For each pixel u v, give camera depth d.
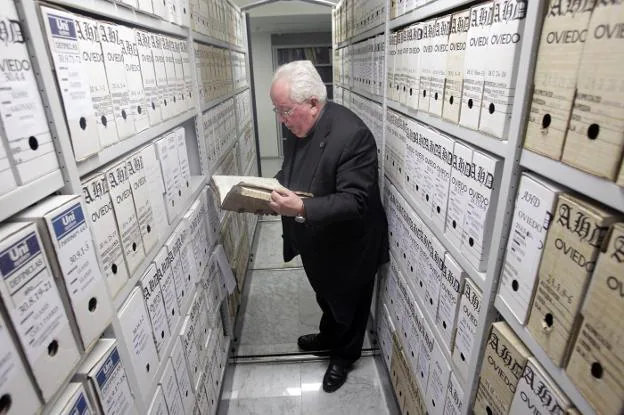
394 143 1.59
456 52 0.95
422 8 1.18
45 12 0.62
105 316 0.73
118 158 0.92
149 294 1.00
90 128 0.74
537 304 0.68
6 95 0.53
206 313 1.57
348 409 1.79
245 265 2.76
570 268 0.59
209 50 1.87
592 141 0.53
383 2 1.66
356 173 1.46
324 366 2.04
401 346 1.58
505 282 0.78
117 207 0.86
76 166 0.69
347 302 1.73
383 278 1.88
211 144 1.82
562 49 0.58
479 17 0.83
